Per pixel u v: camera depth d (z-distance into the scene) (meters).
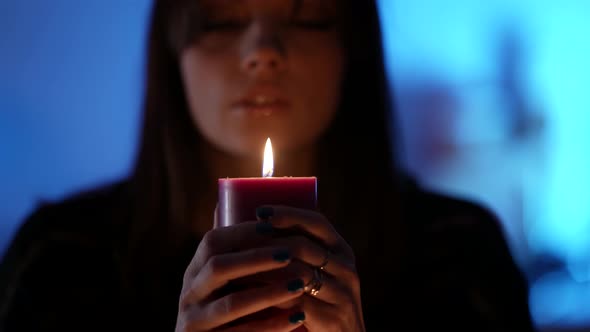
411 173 1.16
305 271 0.76
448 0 2.26
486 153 2.27
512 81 2.30
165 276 1.03
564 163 2.31
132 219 1.05
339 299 0.77
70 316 1.00
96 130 1.88
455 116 2.27
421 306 1.02
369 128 1.07
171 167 1.04
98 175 1.88
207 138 1.00
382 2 2.18
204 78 0.96
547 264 2.21
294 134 0.97
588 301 2.13
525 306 1.03
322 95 0.97
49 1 1.83
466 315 1.01
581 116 2.33
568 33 2.34
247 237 0.75
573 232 2.28
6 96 1.81
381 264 1.04
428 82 2.25
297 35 0.96
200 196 1.05
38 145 1.84
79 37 1.86
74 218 1.05
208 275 0.74
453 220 1.07
